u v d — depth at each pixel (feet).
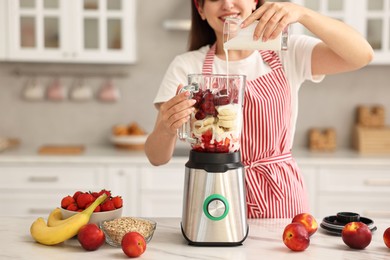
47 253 4.80
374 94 13.73
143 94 13.76
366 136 12.87
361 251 4.84
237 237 4.97
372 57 6.28
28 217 6.04
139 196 11.78
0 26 12.39
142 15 13.57
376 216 11.76
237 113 4.91
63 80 13.70
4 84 13.62
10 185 11.70
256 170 6.75
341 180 11.75
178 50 13.65
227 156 4.97
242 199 5.00
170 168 11.75
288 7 5.51
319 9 12.39
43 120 13.74
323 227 5.45
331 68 6.59
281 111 6.80
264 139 6.73
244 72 6.90
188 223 5.00
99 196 5.43
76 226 5.00
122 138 12.77
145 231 4.98
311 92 13.74
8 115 13.67
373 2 12.39
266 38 5.36
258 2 6.86
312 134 13.25
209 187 4.92
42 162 11.69
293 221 5.34
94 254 4.77
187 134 5.00
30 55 12.48
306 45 6.77
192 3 7.13
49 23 12.51
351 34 6.01
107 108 13.78
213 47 7.11
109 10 12.51
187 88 4.85
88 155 11.91
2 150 12.57
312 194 11.78
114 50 12.59
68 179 11.73
